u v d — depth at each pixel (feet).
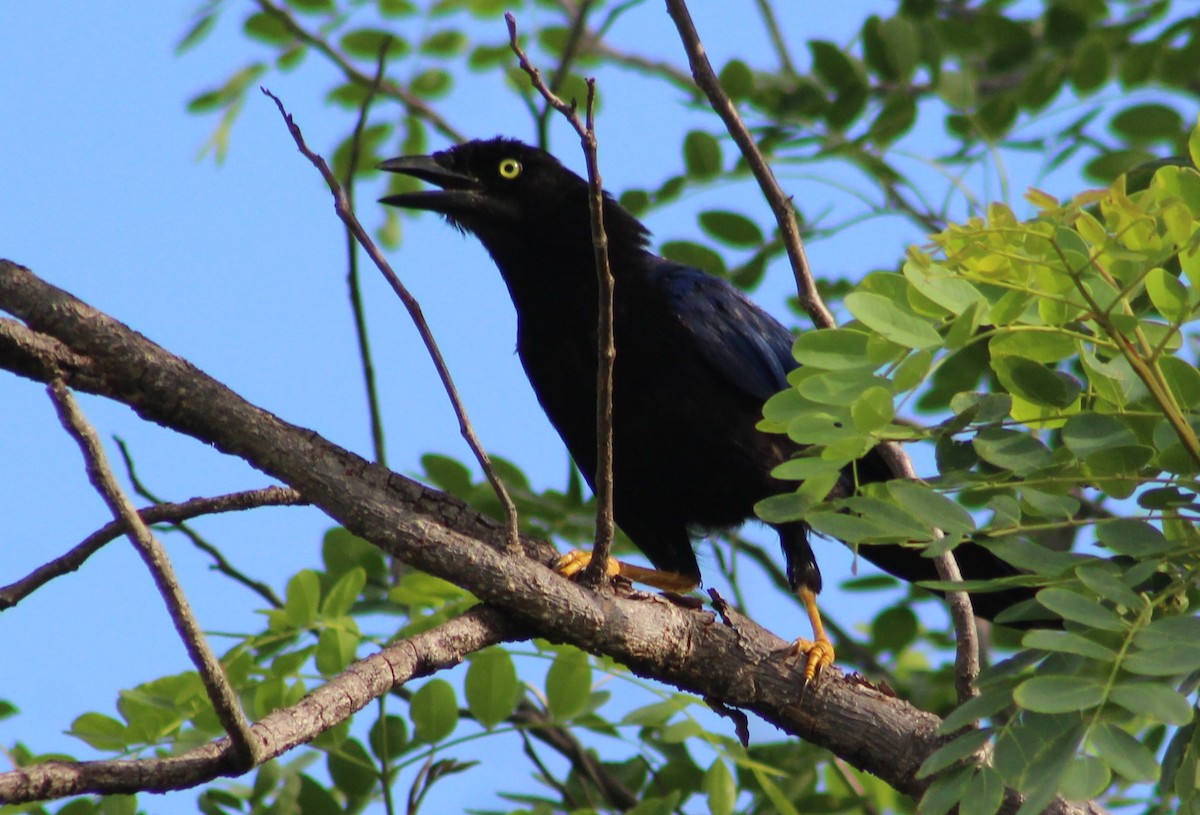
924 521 24.61
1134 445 24.59
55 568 25.81
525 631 30.81
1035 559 24.25
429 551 29.68
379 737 37.88
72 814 33.27
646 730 40.40
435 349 28.63
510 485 48.47
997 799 21.84
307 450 29.32
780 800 37.17
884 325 25.70
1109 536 24.03
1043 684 20.42
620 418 43.01
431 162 47.55
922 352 25.43
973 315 24.88
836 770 44.60
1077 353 27.04
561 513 48.03
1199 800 21.59
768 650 33.01
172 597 22.70
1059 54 53.62
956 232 24.32
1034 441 25.94
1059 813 29.30
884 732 32.22
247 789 38.52
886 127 49.14
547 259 45.03
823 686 32.71
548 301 44.62
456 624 29.76
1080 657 22.56
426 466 48.14
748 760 37.47
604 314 27.58
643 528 44.29
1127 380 26.35
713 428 42.50
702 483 43.24
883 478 41.78
